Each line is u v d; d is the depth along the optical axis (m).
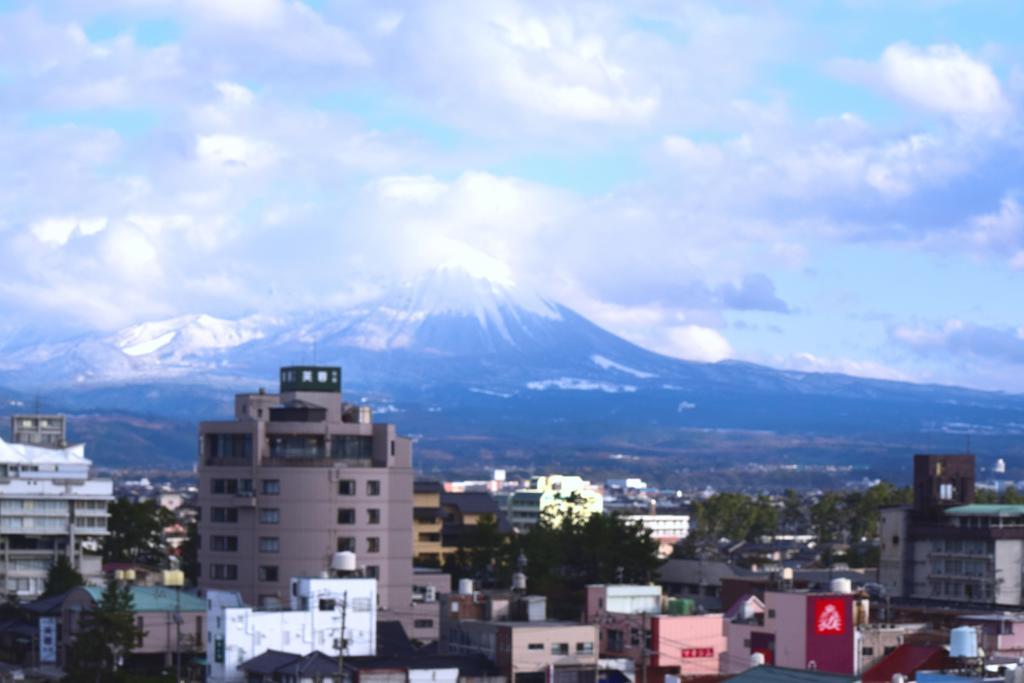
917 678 111.00
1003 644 171.75
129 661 199.88
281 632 171.12
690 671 185.62
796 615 171.88
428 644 197.12
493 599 198.88
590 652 177.88
